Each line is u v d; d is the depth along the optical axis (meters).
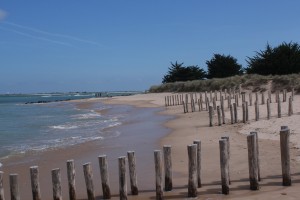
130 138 20.36
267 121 21.59
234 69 70.44
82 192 10.30
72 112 47.34
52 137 22.44
